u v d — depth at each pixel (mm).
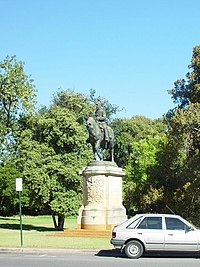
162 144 54312
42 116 43875
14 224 52531
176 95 51125
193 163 43406
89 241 26266
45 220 66812
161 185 47531
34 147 42156
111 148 33781
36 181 40344
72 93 64125
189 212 44719
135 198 48594
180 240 19781
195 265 17641
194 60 48000
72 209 40375
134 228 20203
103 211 31094
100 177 31609
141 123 86625
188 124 41312
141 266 17266
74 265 17578
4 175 79938
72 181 40812
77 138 41750
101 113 33531
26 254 21797
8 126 47281
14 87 47000
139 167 68312
